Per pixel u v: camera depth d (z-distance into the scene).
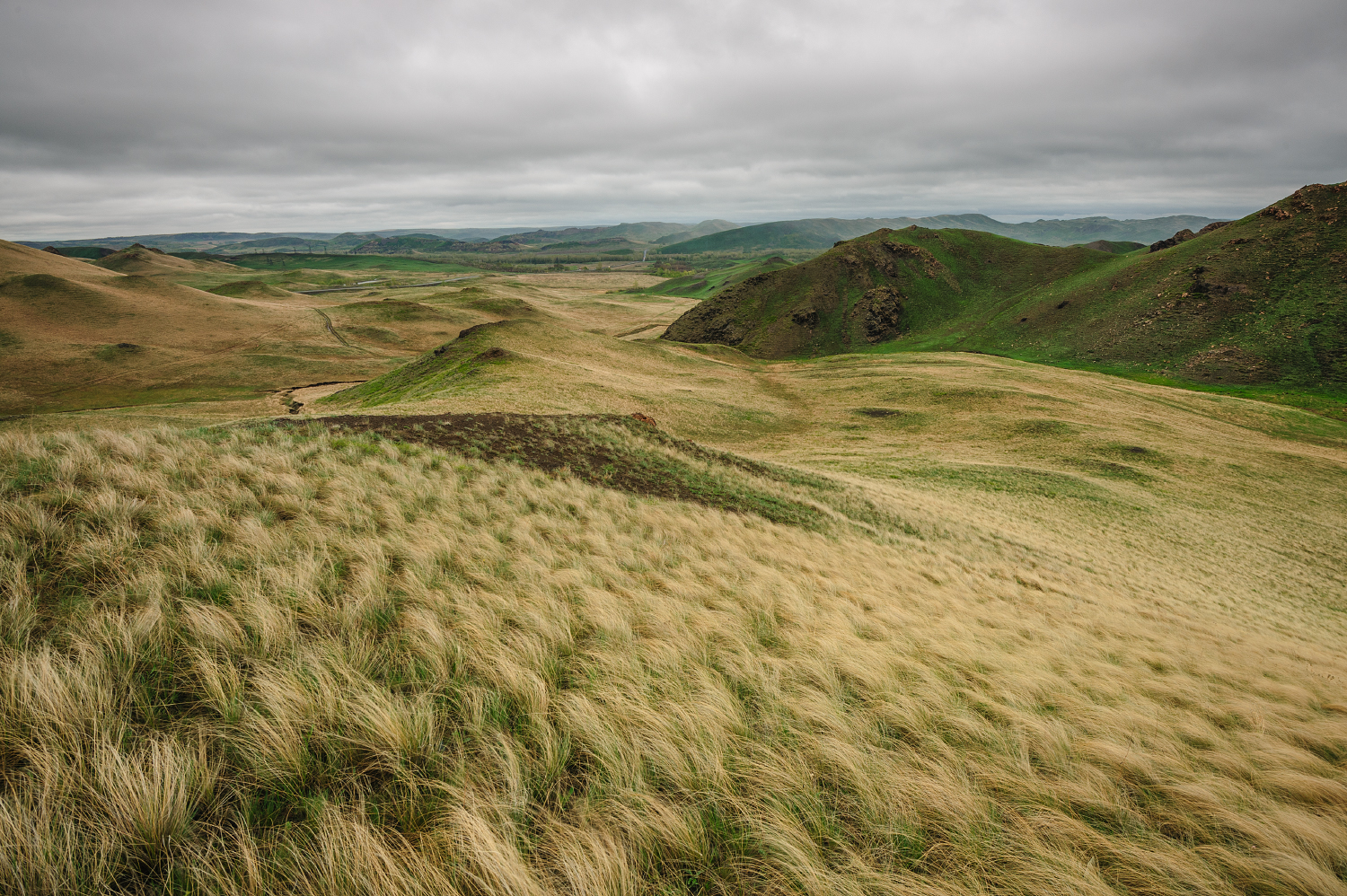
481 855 2.81
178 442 9.62
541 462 17.31
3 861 2.54
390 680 4.18
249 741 3.36
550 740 3.66
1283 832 3.55
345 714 3.57
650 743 3.76
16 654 3.73
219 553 5.79
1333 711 7.48
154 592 4.71
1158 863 3.22
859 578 11.30
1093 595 17.16
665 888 2.88
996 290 177.62
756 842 3.13
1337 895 3.08
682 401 57.59
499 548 7.77
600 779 3.47
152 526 6.16
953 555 18.88
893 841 3.24
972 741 4.39
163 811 2.86
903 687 5.21
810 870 2.92
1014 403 62.41
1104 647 9.16
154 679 3.83
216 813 3.07
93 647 3.84
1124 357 116.69
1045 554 23.98
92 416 51.59
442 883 2.69
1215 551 31.59
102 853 2.70
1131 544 30.42
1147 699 6.20
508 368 55.53
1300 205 131.25
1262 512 39.69
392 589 5.75
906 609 9.41
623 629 5.58
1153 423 59.25
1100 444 50.75
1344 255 115.00
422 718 3.63
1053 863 3.14
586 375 57.97
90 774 3.05
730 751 3.80
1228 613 21.05
